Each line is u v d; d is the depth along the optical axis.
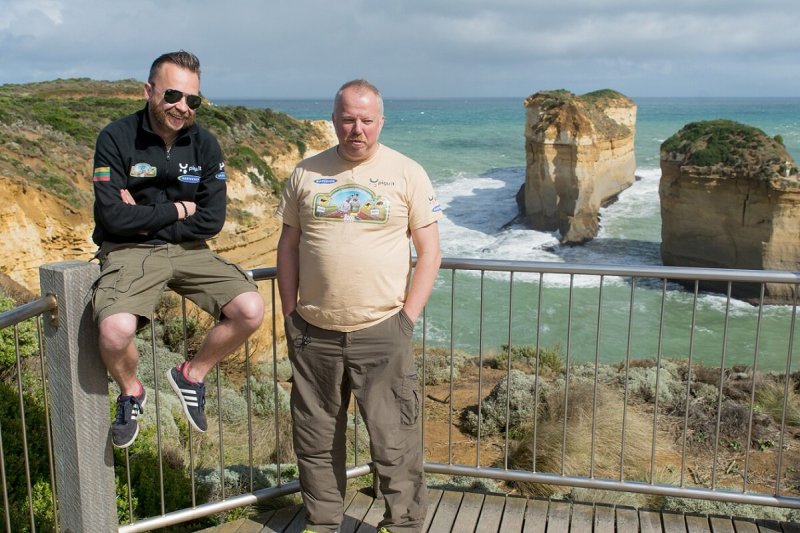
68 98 30.50
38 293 14.73
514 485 6.00
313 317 3.05
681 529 3.48
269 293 18.89
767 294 31.38
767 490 5.94
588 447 6.28
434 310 28.28
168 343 10.65
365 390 3.08
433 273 3.03
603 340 26.30
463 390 9.62
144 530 3.37
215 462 6.27
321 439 3.18
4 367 6.73
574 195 50.28
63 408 2.91
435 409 8.74
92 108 25.80
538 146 51.34
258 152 24.92
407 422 3.11
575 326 27.38
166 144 2.92
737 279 3.50
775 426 7.39
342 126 2.89
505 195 66.06
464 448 7.44
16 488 4.26
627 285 33.28
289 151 26.69
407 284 3.09
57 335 2.84
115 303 2.71
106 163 2.80
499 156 98.06
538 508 3.67
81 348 2.85
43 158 17.03
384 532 3.22
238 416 7.91
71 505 3.01
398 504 3.15
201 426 3.03
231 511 4.38
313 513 3.24
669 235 40.69
